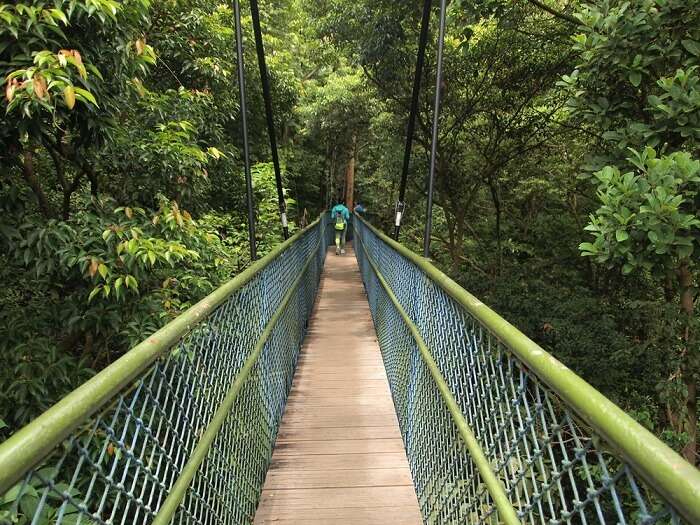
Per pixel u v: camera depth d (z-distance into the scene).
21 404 2.57
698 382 4.30
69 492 0.85
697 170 2.36
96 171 3.26
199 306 1.58
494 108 7.36
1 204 2.55
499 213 9.17
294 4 11.88
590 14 3.03
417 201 10.50
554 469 1.01
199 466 1.51
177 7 5.15
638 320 5.09
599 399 0.79
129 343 2.81
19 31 2.06
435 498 2.13
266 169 7.78
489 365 1.45
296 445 2.99
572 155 7.54
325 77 14.26
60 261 2.51
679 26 2.81
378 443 3.01
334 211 14.02
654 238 2.38
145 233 2.89
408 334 3.00
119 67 2.60
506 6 4.79
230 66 5.87
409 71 6.73
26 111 1.95
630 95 3.20
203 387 1.66
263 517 2.31
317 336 5.50
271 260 3.07
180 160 3.47
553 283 7.49
